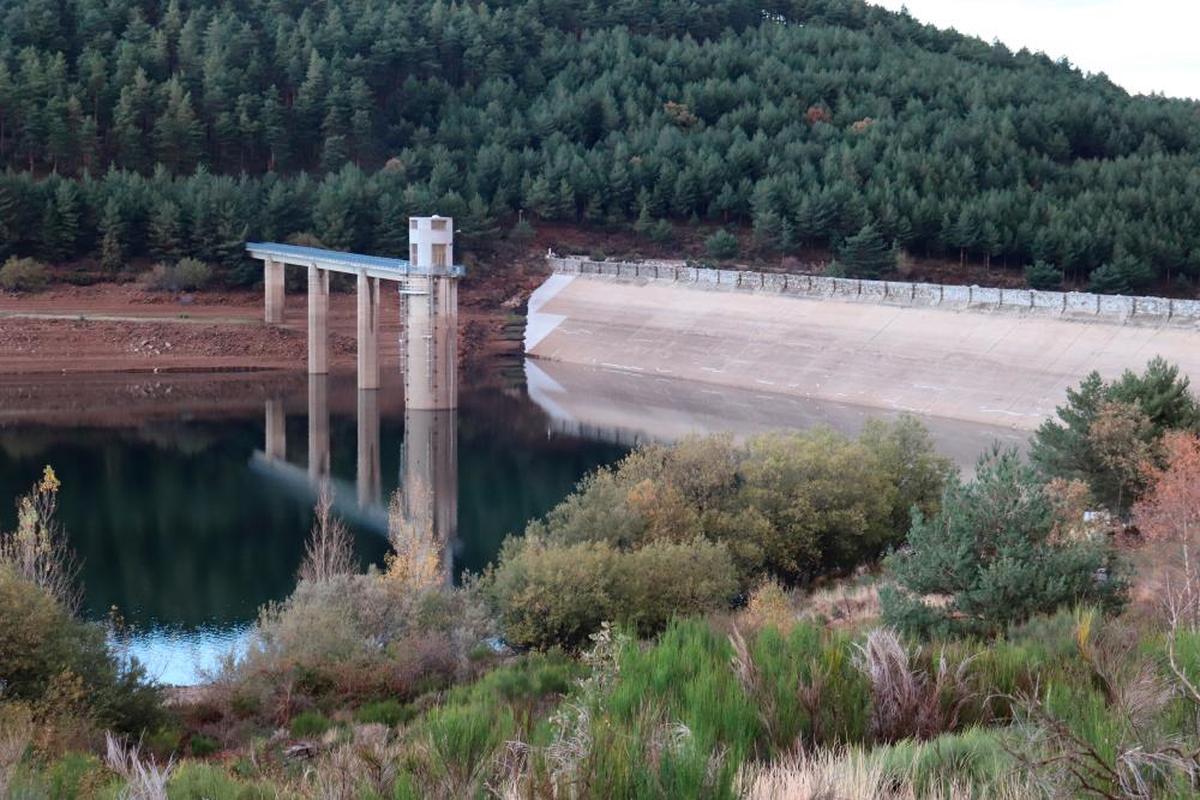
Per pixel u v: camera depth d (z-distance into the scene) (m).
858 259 146.12
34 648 27.58
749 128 183.25
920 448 57.62
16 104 153.75
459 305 147.75
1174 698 11.68
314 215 146.50
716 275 138.25
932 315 114.19
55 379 118.94
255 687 32.00
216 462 82.12
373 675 32.75
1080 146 177.88
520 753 10.61
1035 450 47.34
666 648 14.05
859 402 106.44
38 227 137.25
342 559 48.19
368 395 115.00
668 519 47.25
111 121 162.38
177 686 37.88
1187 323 97.69
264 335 132.50
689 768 9.27
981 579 25.27
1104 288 134.38
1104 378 96.06
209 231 140.62
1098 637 16.33
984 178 157.38
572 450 86.62
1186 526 31.47
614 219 166.25
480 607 39.47
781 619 27.53
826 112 186.50
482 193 165.25
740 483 52.00
